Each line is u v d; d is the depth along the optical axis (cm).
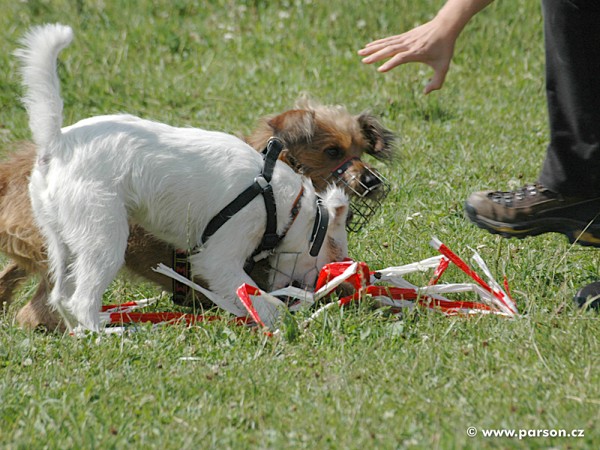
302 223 789
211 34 1927
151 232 775
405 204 1077
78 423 549
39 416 562
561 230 764
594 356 625
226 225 758
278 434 532
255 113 1491
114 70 1705
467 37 1883
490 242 942
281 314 733
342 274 765
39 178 734
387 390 592
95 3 2038
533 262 865
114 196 726
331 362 651
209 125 1421
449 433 518
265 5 2056
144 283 858
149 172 739
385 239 959
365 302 767
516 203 749
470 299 815
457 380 602
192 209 757
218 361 661
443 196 1102
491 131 1406
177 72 1747
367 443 512
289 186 783
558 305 752
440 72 735
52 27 736
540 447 498
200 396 597
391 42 743
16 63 1652
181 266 801
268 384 607
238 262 771
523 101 1576
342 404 571
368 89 1648
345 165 994
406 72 1711
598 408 543
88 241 719
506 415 539
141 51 1841
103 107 1559
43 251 764
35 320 809
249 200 760
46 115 725
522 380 596
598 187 707
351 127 1013
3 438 535
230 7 2039
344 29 1931
